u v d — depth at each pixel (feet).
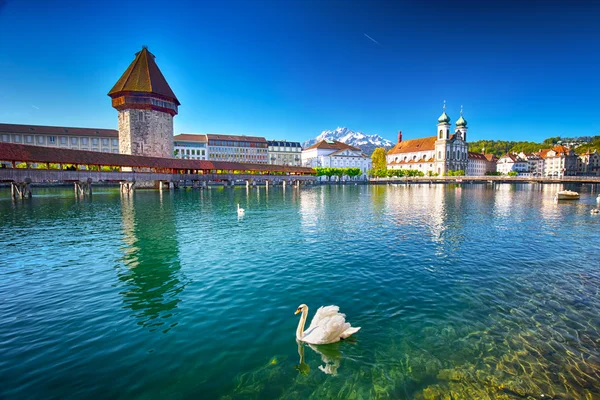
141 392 19.94
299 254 52.19
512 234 69.10
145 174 203.21
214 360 23.22
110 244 59.82
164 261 48.44
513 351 24.29
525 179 375.66
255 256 51.08
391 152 641.40
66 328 28.02
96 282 39.52
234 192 221.66
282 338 26.18
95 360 23.31
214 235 68.03
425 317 29.71
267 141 490.49
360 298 34.19
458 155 530.68
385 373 21.72
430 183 411.95
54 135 345.72
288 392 19.93
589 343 25.41
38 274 42.63
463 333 26.86
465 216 98.22
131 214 101.65
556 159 592.60
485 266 45.57
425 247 57.00
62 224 81.92
